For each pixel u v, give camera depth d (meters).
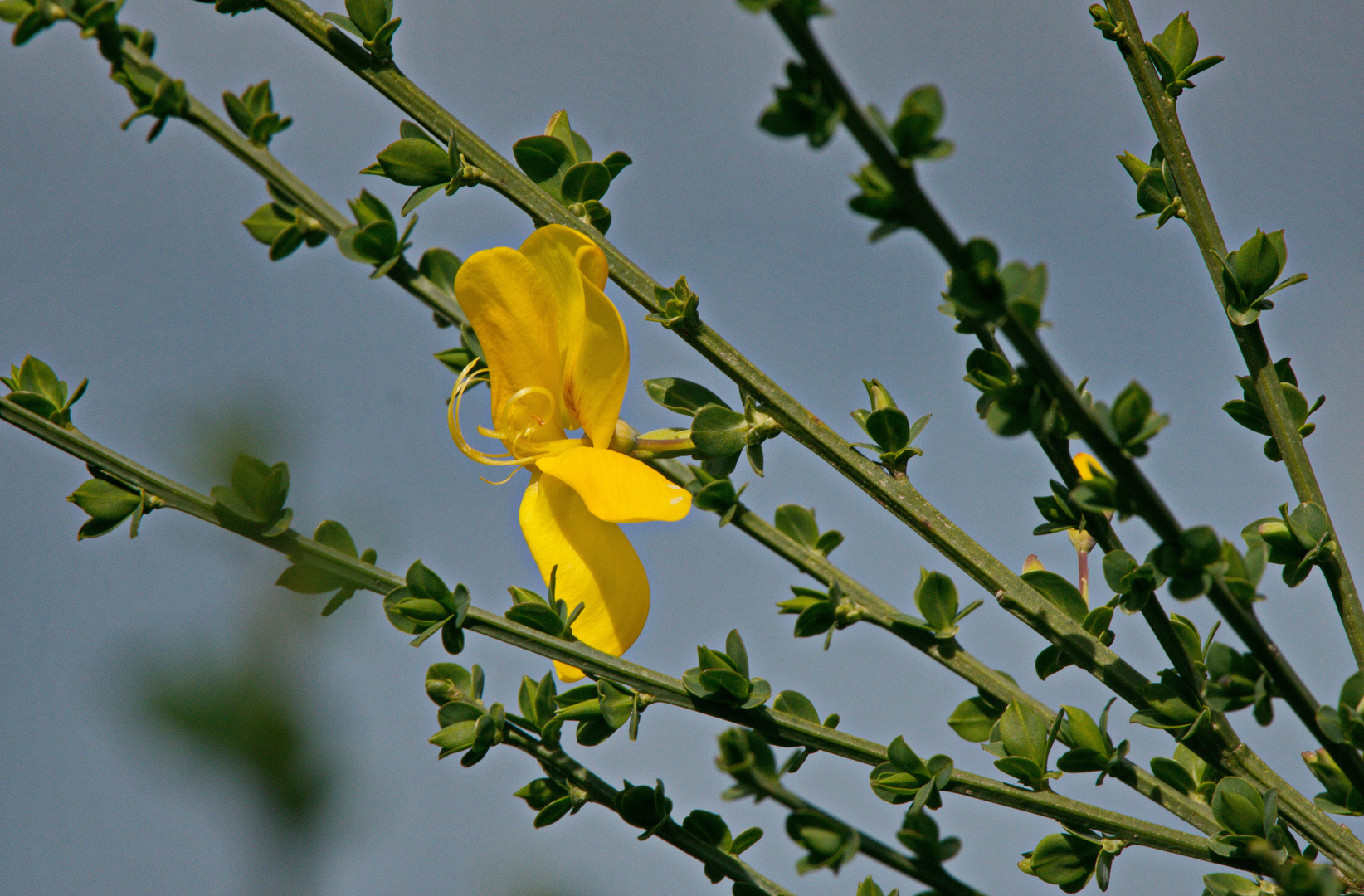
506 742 0.61
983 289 0.59
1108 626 0.61
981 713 0.61
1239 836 0.61
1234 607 0.60
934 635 0.61
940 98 0.59
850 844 0.59
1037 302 0.59
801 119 0.59
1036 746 0.61
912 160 0.59
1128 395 0.59
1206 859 0.61
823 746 0.61
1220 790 0.61
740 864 0.61
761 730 0.61
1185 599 0.59
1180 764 0.61
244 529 0.61
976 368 0.61
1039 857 0.61
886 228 0.59
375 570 0.61
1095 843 0.61
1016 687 0.61
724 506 0.61
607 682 0.61
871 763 0.61
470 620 0.61
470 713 0.61
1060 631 0.61
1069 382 0.59
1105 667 0.61
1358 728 0.60
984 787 0.61
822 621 0.61
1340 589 0.61
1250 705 0.60
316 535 0.61
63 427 0.61
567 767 0.61
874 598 0.61
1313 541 0.61
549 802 0.61
